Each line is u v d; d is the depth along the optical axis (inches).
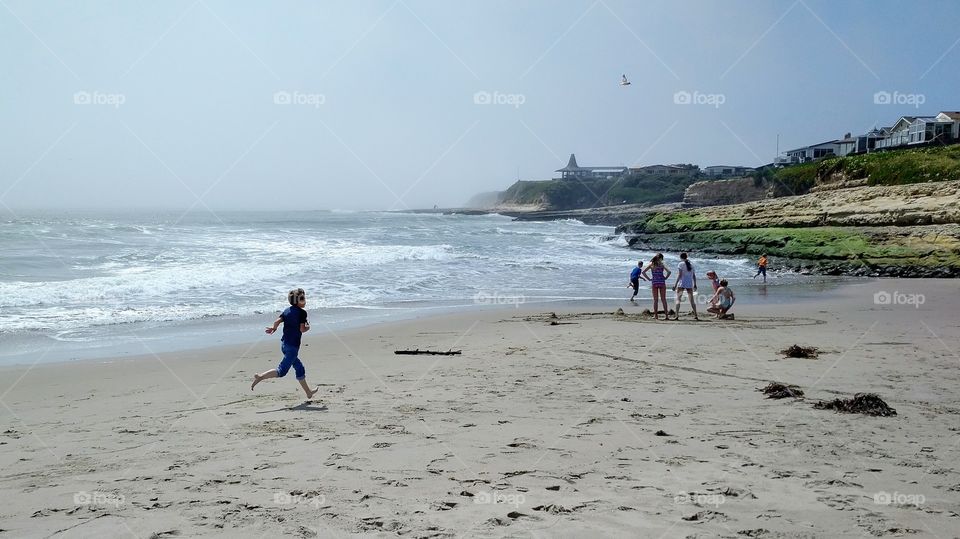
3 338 528.7
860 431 258.4
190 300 735.7
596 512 176.4
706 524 168.6
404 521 169.8
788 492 191.9
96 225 2245.3
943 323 615.2
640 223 2285.9
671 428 263.4
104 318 622.2
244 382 376.8
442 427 265.4
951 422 272.7
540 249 1715.1
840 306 776.3
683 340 510.9
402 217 5506.9
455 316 679.1
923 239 1288.1
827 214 1668.3
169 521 169.3
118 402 326.6
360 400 318.0
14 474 209.9
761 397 320.8
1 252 1126.4
